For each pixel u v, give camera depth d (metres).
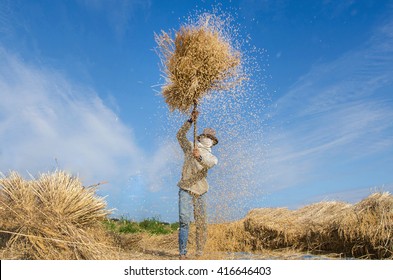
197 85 7.00
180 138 7.44
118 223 14.16
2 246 6.12
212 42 7.12
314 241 8.62
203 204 7.53
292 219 9.58
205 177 7.51
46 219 6.41
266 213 10.52
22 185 7.06
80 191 7.50
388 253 7.25
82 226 7.15
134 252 7.96
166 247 9.88
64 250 5.98
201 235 7.55
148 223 14.39
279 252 8.73
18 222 6.25
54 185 7.26
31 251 5.89
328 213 9.34
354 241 7.84
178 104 7.28
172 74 7.15
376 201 7.95
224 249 9.21
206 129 7.74
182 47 7.17
